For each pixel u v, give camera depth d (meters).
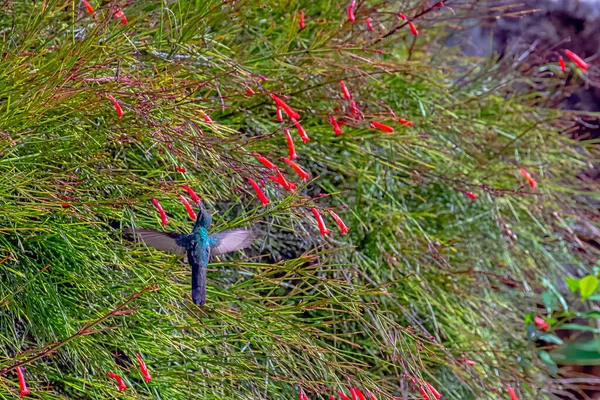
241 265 6.31
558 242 10.10
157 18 7.34
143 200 6.06
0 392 5.43
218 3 7.29
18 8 6.89
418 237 8.44
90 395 6.02
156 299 6.11
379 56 8.61
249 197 7.53
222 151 6.36
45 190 6.02
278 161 7.71
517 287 9.49
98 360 6.03
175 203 6.59
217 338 6.45
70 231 5.98
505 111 9.81
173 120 6.11
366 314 7.78
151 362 6.22
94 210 6.13
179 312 6.20
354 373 6.72
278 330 6.34
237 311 6.39
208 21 7.34
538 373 9.14
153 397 6.03
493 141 9.45
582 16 12.66
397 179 8.70
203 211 5.47
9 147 5.77
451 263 8.80
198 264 5.30
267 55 8.04
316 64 7.99
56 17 6.71
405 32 8.91
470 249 9.05
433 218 8.98
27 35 6.10
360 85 8.17
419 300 7.90
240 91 7.17
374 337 6.85
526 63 10.70
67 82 5.81
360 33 7.94
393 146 8.47
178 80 6.45
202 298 5.22
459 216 9.09
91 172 6.12
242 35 8.22
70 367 6.28
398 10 9.27
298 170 5.49
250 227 7.06
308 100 8.02
